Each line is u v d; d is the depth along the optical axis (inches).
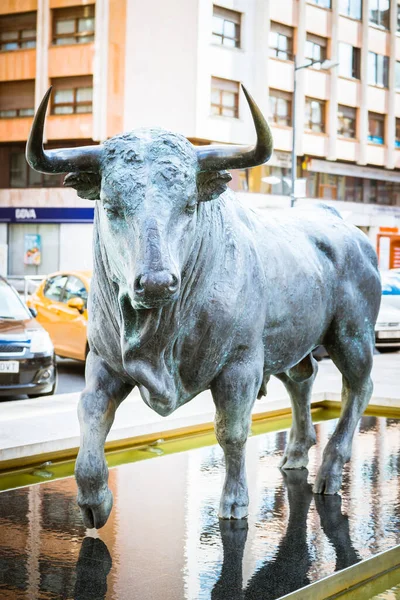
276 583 148.6
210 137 1317.7
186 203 141.9
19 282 1358.3
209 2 1295.5
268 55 1378.0
